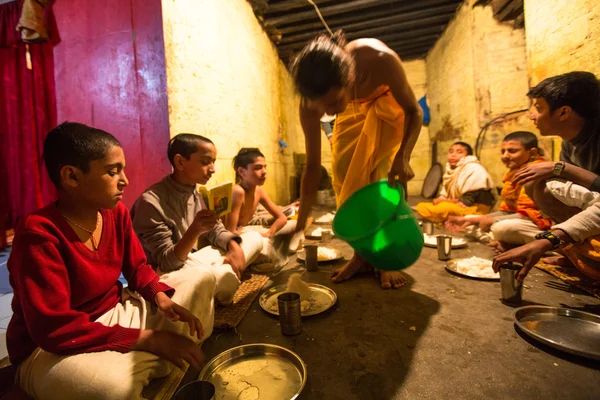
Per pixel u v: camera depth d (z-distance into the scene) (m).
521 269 1.64
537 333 1.35
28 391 1.00
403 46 6.77
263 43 5.09
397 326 1.51
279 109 5.93
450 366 1.20
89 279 1.12
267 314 1.70
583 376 1.12
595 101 1.71
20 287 0.96
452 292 1.86
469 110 5.02
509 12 4.25
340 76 1.22
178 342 1.12
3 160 3.78
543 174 1.85
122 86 2.58
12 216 3.87
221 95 3.48
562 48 2.72
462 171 3.78
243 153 2.88
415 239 1.55
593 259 1.68
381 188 1.57
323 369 1.22
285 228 1.86
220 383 1.14
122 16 2.53
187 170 1.88
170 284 1.38
